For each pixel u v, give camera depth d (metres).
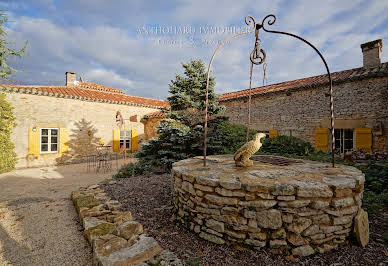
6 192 4.83
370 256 2.06
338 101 7.73
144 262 1.94
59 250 2.36
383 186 3.98
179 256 2.11
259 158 4.10
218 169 2.96
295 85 9.37
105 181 5.42
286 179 2.34
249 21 3.23
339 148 7.85
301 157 6.04
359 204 2.34
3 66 6.68
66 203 3.94
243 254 2.12
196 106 7.00
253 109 10.55
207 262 2.01
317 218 2.10
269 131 9.71
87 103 10.73
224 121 7.48
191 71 7.12
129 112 12.59
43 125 9.15
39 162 9.00
